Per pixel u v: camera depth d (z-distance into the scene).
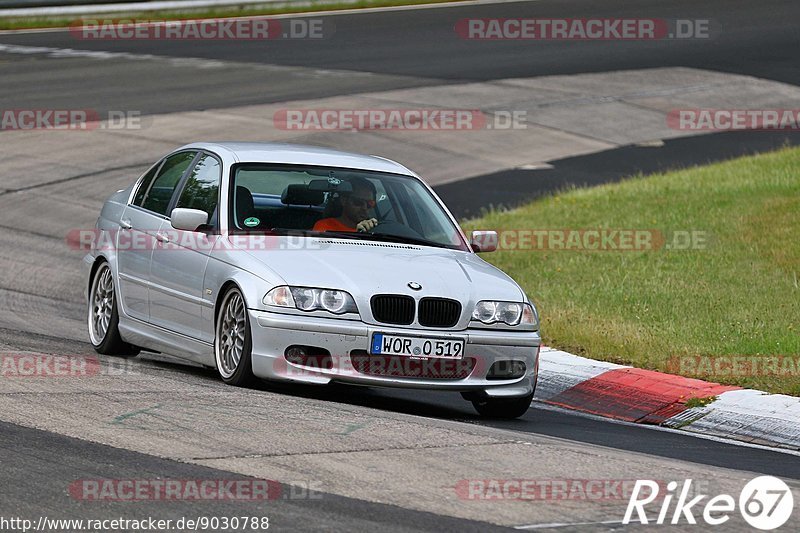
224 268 29.44
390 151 74.25
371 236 30.97
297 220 30.75
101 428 23.45
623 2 131.50
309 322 27.72
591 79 96.81
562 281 46.62
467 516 19.08
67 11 116.06
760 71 101.06
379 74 95.50
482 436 25.00
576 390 33.34
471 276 29.73
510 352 29.06
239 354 28.78
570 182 69.75
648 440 27.98
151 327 32.38
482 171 71.94
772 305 41.25
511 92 91.38
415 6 128.88
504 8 127.88
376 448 23.05
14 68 94.31
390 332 27.84
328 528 18.03
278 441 23.11
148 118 79.00
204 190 31.91
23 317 40.88
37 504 18.62
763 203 57.91
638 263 48.50
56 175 66.19
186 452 21.97
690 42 111.81
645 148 79.25
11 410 24.56
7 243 54.22
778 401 31.05
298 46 106.75
